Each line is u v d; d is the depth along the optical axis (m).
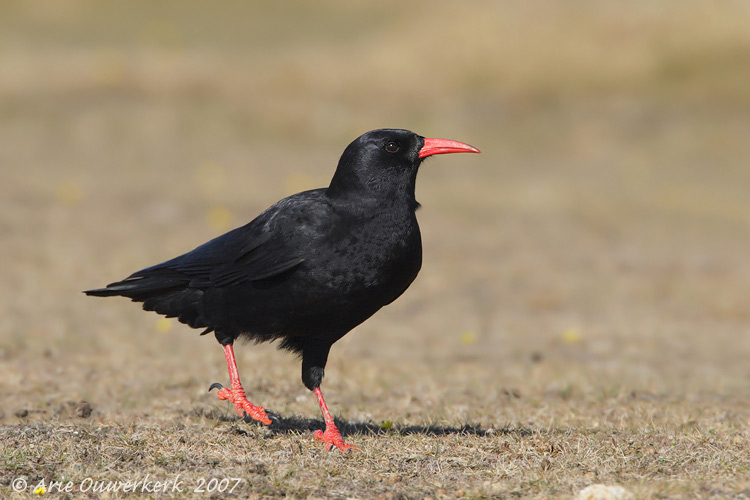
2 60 30.83
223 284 7.04
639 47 31.06
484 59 31.17
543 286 15.38
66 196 19.33
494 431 7.63
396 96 29.61
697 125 27.38
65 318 12.23
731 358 11.89
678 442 7.01
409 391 9.67
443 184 22.84
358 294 6.89
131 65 30.81
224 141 25.95
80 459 6.41
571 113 28.45
